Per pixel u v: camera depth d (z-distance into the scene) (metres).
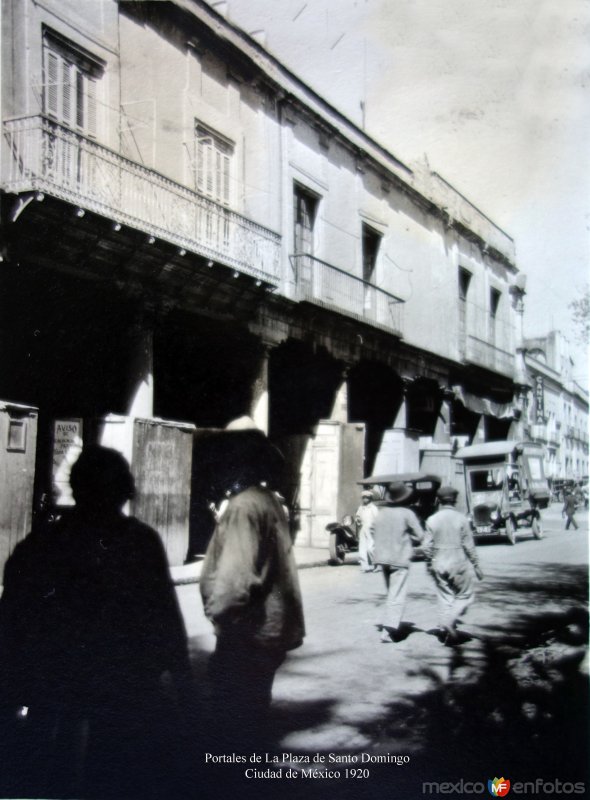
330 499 16.39
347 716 5.25
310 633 7.83
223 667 3.55
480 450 20.00
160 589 3.36
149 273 11.77
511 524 18.67
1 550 9.18
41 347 10.77
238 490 3.54
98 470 3.36
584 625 8.36
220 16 13.68
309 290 16.20
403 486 7.82
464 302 21.55
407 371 19.50
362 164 18.12
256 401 14.57
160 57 12.62
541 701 5.63
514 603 9.75
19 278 10.29
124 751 3.70
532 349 24.27
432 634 7.85
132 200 11.49
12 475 9.35
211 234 12.97
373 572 12.88
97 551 3.30
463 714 5.31
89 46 11.28
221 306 13.55
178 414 14.43
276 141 15.45
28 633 3.30
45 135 9.98
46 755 3.69
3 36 10.00
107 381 11.64
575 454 28.02
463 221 21.22
